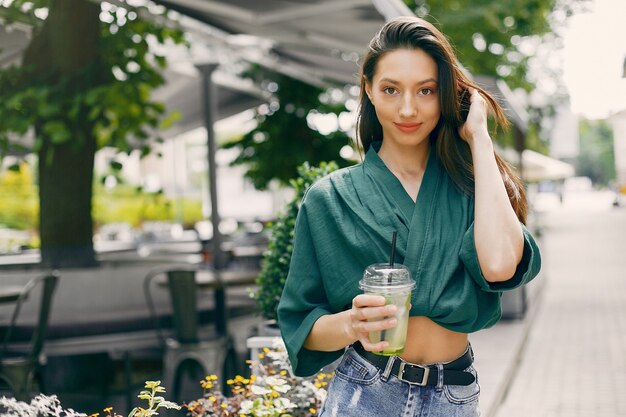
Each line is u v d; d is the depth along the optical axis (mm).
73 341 5809
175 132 9805
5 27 5727
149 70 6859
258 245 11461
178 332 5730
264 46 8031
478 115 2092
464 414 2086
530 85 19594
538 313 11469
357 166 2164
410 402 2051
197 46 8391
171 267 6641
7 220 10492
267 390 2975
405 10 5289
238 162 10695
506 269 1968
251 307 6906
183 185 21766
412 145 2104
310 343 2088
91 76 6375
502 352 7426
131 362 6250
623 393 6461
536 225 22828
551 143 36062
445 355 2090
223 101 10117
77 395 5465
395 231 1984
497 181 2033
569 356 8148
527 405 6137
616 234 31391
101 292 6168
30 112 6152
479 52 16297
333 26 5934
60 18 6156
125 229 18453
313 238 2100
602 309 11602
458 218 2070
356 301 1853
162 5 6281
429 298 2006
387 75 2049
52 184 6469
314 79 9812
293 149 10367
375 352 1896
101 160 7309
